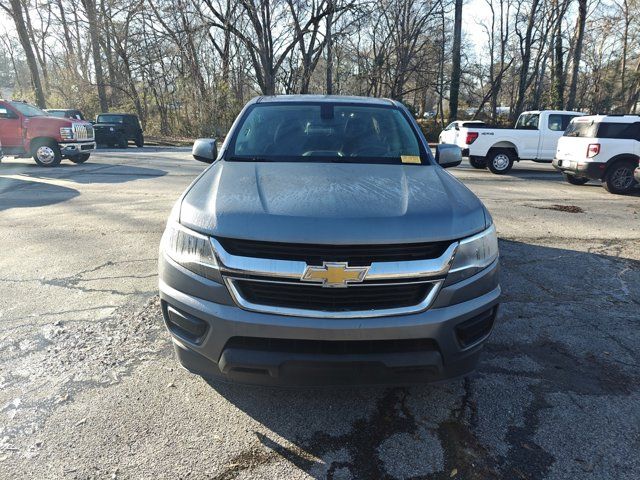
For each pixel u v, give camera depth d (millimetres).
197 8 28547
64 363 3027
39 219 6699
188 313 2332
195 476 2156
